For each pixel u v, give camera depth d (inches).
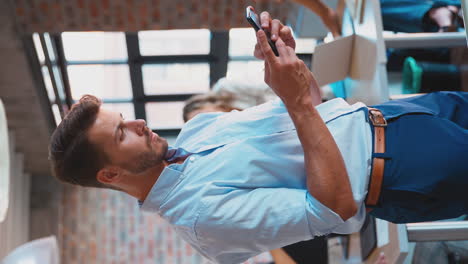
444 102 78.0
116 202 324.5
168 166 69.9
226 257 70.5
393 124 70.1
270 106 73.5
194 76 293.3
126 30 204.5
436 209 70.4
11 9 189.8
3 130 94.0
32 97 233.1
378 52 123.2
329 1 157.9
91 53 269.0
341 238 173.6
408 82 129.6
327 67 141.7
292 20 194.5
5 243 258.7
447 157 68.2
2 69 215.5
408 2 133.6
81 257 318.7
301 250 144.1
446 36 124.2
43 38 201.0
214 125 73.9
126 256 319.3
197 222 67.6
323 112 70.2
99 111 69.1
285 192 66.4
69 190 323.3
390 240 108.9
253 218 65.7
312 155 63.5
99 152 68.1
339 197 63.3
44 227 317.1
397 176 68.0
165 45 275.7
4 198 93.0
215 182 67.6
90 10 194.5
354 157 67.9
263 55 69.6
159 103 305.3
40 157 295.7
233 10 200.7
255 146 68.6
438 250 111.8
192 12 200.5
